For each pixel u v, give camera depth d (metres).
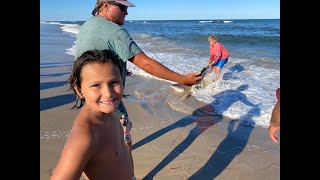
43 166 3.58
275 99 6.51
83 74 1.65
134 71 9.11
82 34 2.65
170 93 6.99
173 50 15.09
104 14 2.71
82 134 1.58
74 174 1.53
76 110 5.46
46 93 6.53
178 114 5.70
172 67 10.01
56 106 5.69
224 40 20.95
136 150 4.21
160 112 5.77
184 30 43.91
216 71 8.10
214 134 4.77
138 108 5.94
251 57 12.60
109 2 2.66
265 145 4.40
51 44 17.58
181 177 3.59
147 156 4.05
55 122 4.91
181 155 4.10
